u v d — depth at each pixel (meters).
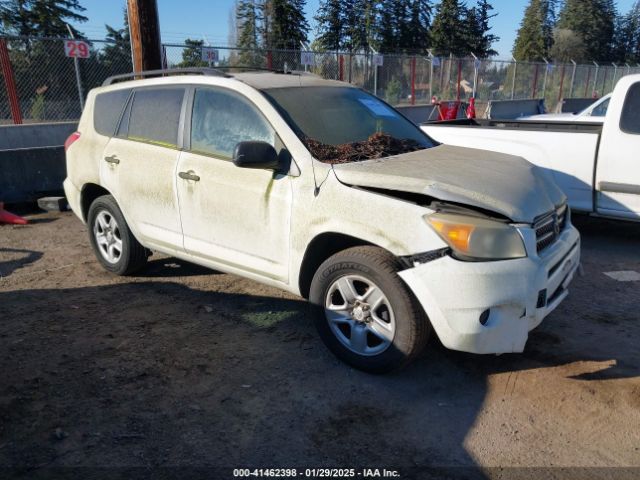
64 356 3.85
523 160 4.35
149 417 3.17
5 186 8.21
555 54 67.62
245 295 4.96
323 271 3.63
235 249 4.16
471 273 3.09
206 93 4.40
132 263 5.21
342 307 3.63
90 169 5.29
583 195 6.40
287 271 3.85
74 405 3.28
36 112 13.52
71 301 4.83
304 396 3.38
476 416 3.20
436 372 3.65
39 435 3.00
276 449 2.92
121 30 27.00
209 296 4.94
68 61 13.60
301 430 3.07
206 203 4.24
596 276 5.41
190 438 3.00
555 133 6.48
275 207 3.81
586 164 6.29
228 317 4.50
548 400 3.34
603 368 3.69
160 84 4.80
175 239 4.60
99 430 3.05
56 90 13.67
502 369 3.69
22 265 5.82
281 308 4.66
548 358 3.83
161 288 5.13
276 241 3.86
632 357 3.82
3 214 7.55
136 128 4.94
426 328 3.37
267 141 3.95
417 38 53.41
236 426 3.10
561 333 4.19
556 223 3.70
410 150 4.26
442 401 3.34
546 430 3.07
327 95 4.48
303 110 4.12
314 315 3.76
